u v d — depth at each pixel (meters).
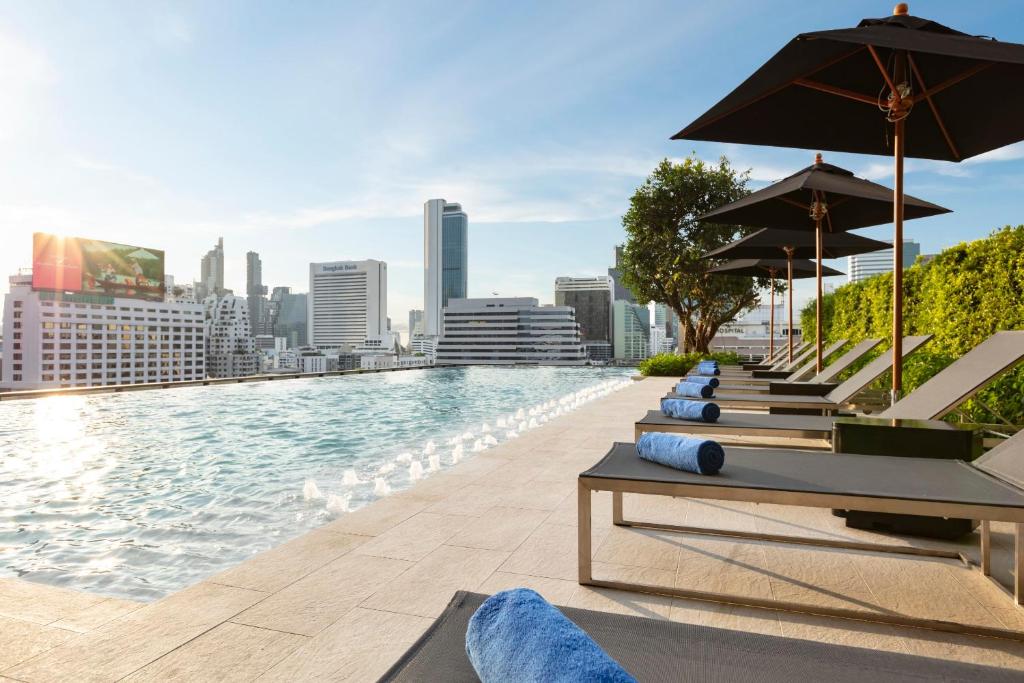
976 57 2.15
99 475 4.56
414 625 1.58
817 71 3.17
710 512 2.76
